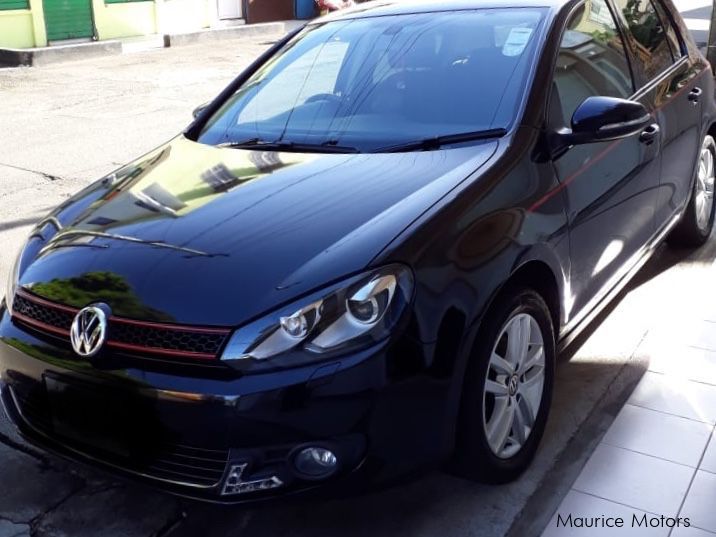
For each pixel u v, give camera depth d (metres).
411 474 2.73
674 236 5.21
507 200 3.06
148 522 3.06
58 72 13.06
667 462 3.28
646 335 4.28
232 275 2.70
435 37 3.94
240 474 2.58
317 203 3.03
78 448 2.87
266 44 16.36
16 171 7.74
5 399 3.14
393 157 3.36
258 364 2.55
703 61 5.16
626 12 4.48
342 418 2.56
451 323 2.72
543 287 3.31
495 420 3.03
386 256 2.68
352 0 19.28
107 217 3.23
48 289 2.93
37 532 3.03
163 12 17.20
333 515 3.06
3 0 14.56
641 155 4.00
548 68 3.59
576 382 3.86
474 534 2.94
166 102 10.70
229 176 3.40
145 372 2.64
